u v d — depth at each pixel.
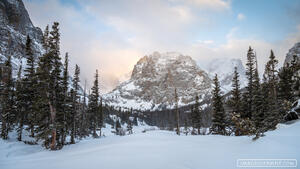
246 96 26.48
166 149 10.57
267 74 28.47
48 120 19.97
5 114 27.17
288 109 17.34
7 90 28.61
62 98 21.20
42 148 21.41
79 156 11.57
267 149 7.17
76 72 31.50
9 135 28.92
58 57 20.66
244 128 18.94
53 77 20.25
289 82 26.97
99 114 46.22
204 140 12.91
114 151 11.66
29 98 26.00
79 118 40.22
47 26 20.88
